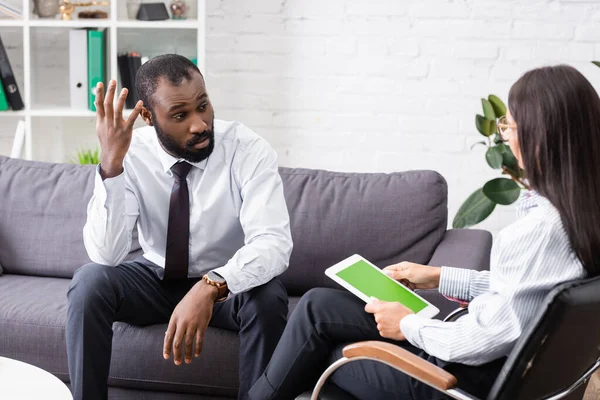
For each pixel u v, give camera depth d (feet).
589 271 4.99
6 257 8.95
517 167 9.66
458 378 5.49
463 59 12.42
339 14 12.39
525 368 4.76
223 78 12.64
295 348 6.15
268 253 6.93
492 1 12.24
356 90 12.59
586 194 4.96
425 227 8.53
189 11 12.28
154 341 7.34
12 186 9.11
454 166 12.71
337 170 12.86
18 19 11.78
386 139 12.70
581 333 4.88
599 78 12.34
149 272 7.57
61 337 7.54
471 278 6.47
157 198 7.63
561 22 12.24
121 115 6.72
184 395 7.45
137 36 12.40
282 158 12.85
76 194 8.98
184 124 7.03
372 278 6.48
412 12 12.33
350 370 5.93
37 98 12.60
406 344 6.06
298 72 12.59
